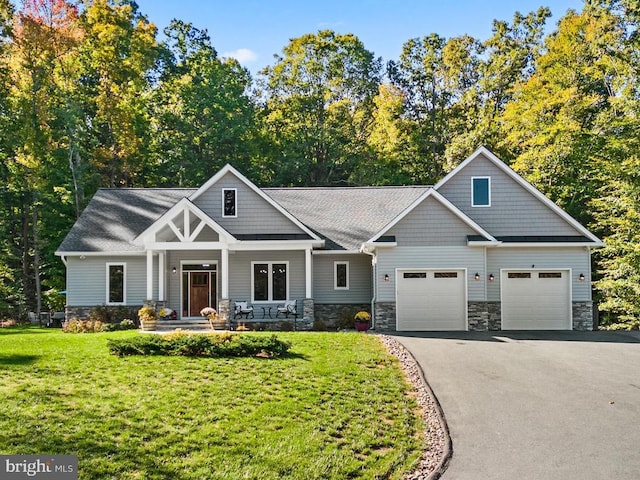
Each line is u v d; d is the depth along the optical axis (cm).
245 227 2545
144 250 2489
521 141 3831
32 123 3488
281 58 5253
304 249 2439
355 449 940
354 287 2614
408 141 4744
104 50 3922
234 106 4612
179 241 2531
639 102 2762
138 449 889
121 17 4041
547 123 3603
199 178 4422
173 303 2583
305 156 4909
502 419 1112
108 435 936
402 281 2311
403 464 896
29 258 3856
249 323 2389
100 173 4047
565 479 852
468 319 2289
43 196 3547
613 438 1013
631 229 2598
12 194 3619
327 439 969
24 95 3497
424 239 2308
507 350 1759
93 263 2595
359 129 5219
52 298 3634
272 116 5031
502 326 2367
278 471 839
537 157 3459
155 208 2816
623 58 3203
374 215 2772
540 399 1237
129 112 4084
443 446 977
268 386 1238
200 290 2612
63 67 3644
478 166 2528
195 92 4516
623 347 1842
